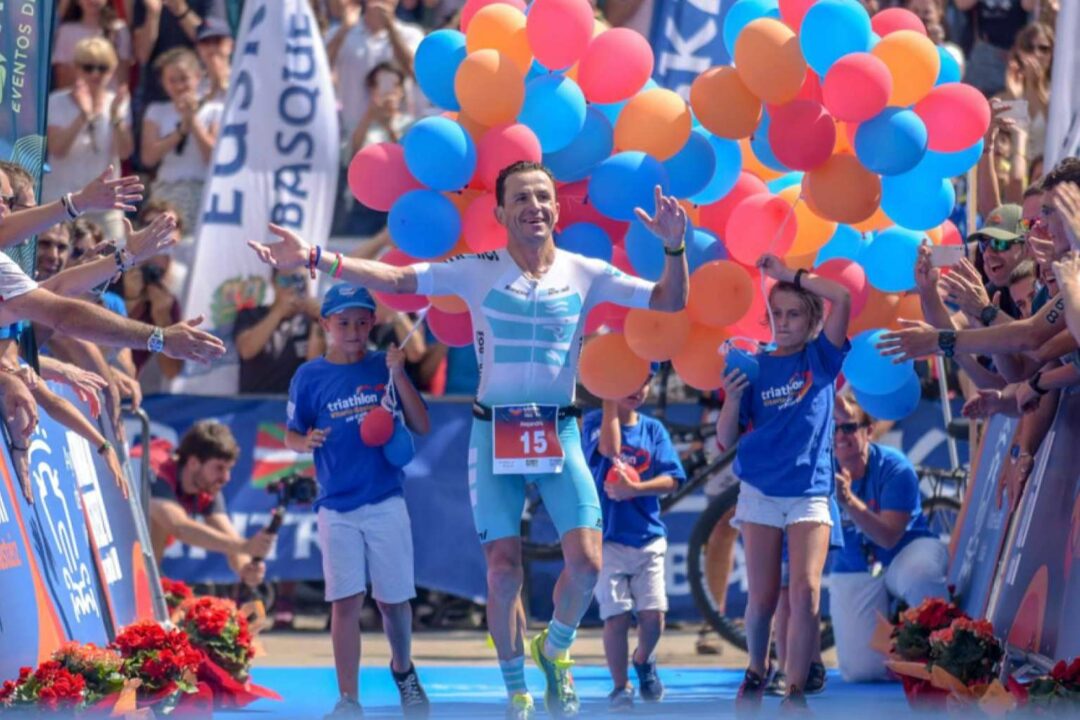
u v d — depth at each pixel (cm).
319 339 3114
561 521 1661
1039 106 3077
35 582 1770
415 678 1962
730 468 2898
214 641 2120
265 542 2811
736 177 2000
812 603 1830
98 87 3297
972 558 2314
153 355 3152
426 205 1789
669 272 1670
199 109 3328
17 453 1805
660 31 2548
